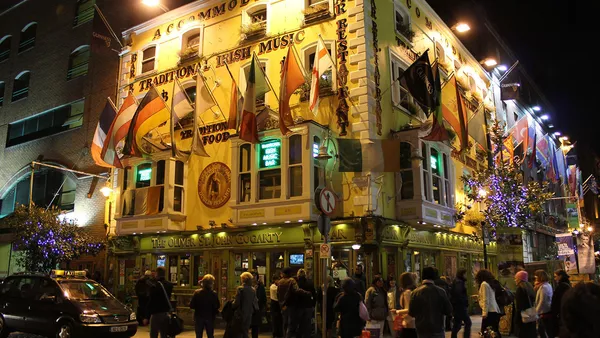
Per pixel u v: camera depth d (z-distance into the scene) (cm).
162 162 2023
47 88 2742
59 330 1224
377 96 1750
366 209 1619
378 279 1042
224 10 2128
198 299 1068
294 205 1653
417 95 1623
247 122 1619
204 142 2017
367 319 920
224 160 1941
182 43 2233
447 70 2375
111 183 2275
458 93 1867
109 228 2228
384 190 1719
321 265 1645
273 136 1756
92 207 2330
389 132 1795
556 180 3528
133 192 2078
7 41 3116
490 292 1090
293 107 1852
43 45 2848
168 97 2205
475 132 2027
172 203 1964
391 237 1683
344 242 1630
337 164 1705
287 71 1609
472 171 2419
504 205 2114
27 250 2112
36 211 2119
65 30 2755
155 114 1889
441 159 1988
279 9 1977
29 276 1373
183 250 1973
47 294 1294
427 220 1748
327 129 1719
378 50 1814
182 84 2172
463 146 1830
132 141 1833
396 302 1314
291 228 1736
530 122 3822
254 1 2045
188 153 2038
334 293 1316
